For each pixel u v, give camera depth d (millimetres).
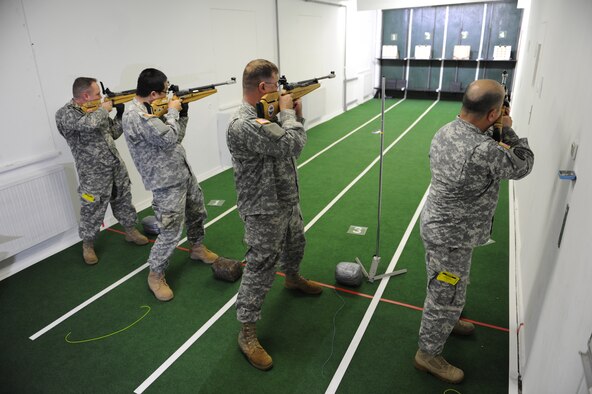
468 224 2102
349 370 2555
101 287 3529
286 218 2521
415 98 13047
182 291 3426
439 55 12242
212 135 6316
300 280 3254
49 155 3969
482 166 1925
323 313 3084
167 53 5258
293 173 2486
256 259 2484
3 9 3482
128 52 4703
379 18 12672
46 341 2900
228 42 6383
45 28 3816
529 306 2545
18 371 2639
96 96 3516
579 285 1426
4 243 3633
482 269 3580
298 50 8438
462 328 2771
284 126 2236
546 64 3320
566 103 2232
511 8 10914
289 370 2576
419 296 3244
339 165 6527
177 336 2914
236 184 2422
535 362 2021
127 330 2988
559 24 2859
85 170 3666
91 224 3799
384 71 13266
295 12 8102
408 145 7520
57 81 3984
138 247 4188
